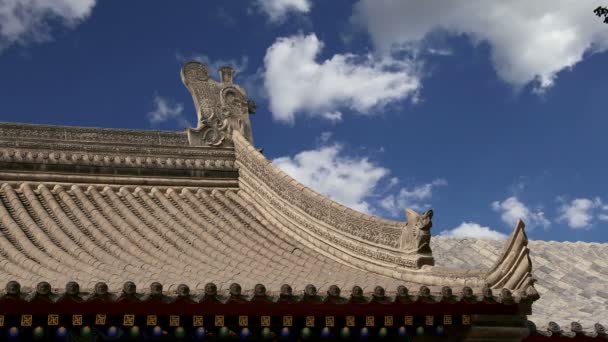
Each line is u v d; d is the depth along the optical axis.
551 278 18.22
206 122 17.73
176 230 14.78
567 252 19.92
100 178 16.41
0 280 10.52
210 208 16.38
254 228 15.68
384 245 12.99
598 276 18.53
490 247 20.38
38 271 11.44
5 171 15.83
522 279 10.89
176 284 10.16
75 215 14.86
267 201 16.27
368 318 11.12
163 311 10.16
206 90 18.08
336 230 14.15
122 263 12.24
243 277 11.45
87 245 13.20
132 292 9.55
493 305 11.01
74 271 11.45
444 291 10.62
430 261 12.18
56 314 9.93
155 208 15.75
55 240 13.40
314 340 11.35
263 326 10.84
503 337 11.33
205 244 14.12
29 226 13.87
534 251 19.67
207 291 9.82
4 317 9.85
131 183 16.62
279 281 11.27
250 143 17.72
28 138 16.41
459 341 11.47
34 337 10.19
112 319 10.25
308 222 14.91
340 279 11.98
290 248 14.72
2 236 13.08
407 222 12.55
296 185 15.33
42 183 15.97
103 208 15.36
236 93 18.27
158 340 10.83
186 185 17.05
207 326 10.68
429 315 11.22
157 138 17.33
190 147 17.39
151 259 12.84
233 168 17.50
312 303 10.38
